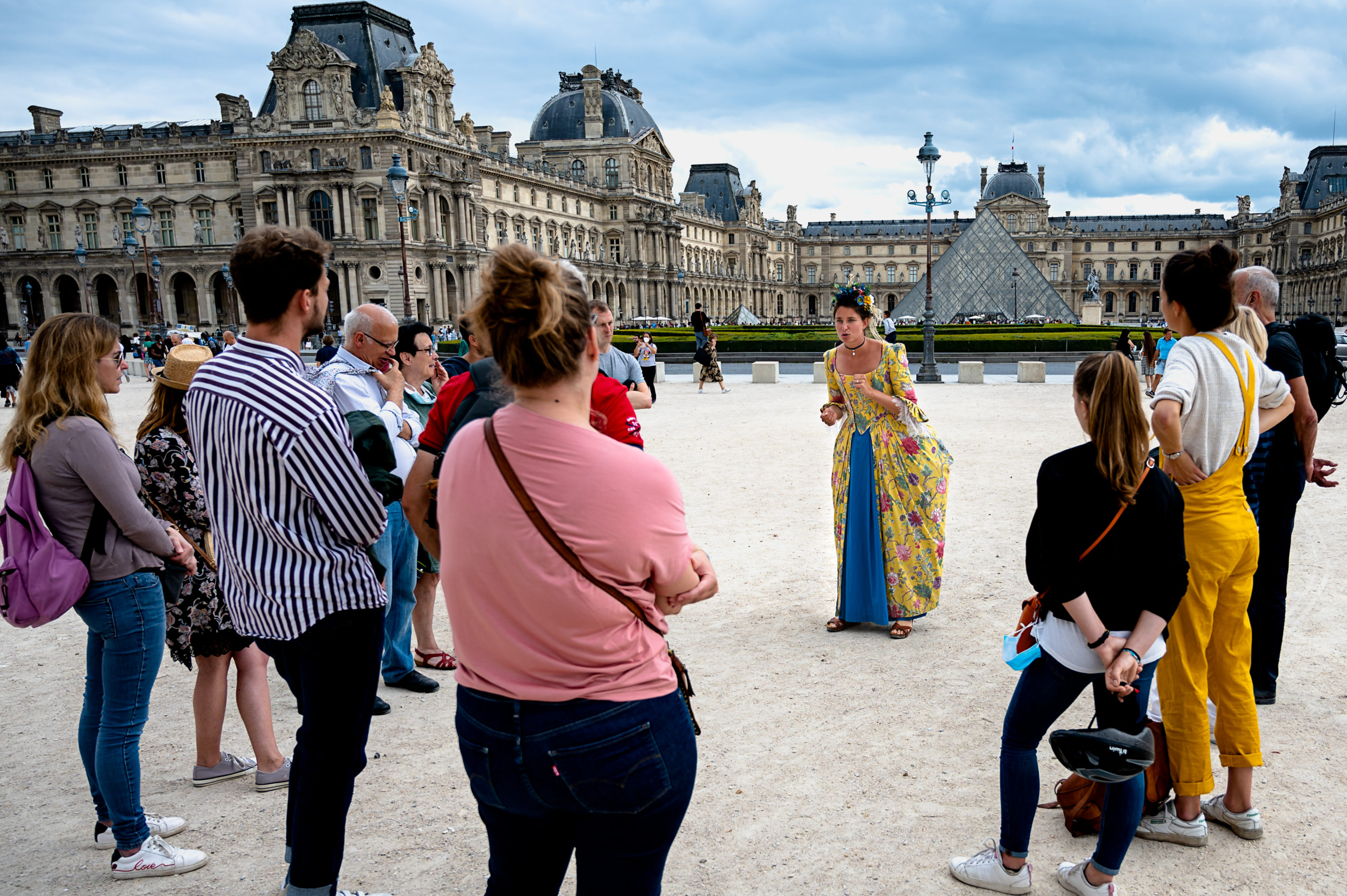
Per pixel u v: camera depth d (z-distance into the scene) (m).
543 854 3.00
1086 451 3.98
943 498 8.02
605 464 2.66
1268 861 4.67
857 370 8.05
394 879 4.68
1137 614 4.04
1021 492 13.75
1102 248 181.62
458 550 2.74
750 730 6.29
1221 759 4.91
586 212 122.75
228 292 95.38
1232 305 4.65
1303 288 152.62
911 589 7.96
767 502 13.67
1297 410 6.00
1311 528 11.34
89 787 5.62
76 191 95.81
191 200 93.00
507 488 2.65
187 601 5.48
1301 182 158.62
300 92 83.94
